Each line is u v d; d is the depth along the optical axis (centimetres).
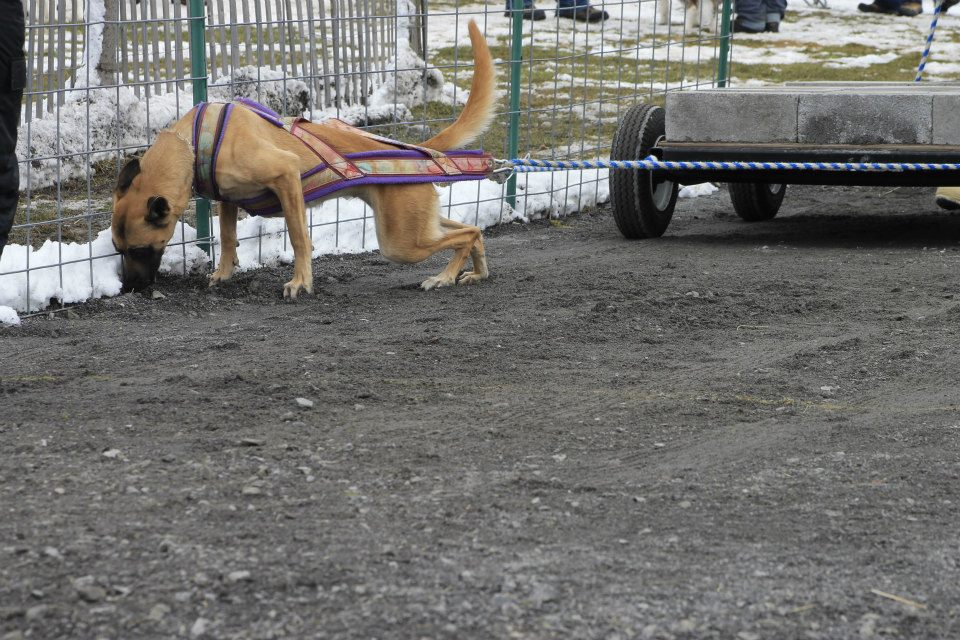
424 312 705
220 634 320
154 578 349
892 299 734
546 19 2609
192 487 420
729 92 918
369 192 736
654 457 463
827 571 364
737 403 533
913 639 326
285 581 348
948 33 2616
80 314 696
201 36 784
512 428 495
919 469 451
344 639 319
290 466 443
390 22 1563
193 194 803
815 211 1140
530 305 723
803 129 875
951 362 596
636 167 793
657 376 575
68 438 471
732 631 327
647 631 325
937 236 972
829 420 509
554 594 344
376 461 451
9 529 382
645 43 2309
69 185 1103
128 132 1184
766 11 2581
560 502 415
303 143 718
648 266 845
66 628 322
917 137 852
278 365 579
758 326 675
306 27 1560
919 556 375
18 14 575
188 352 608
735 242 961
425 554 369
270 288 766
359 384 550
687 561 369
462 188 1036
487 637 321
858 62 2142
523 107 1577
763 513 409
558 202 1085
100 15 1194
